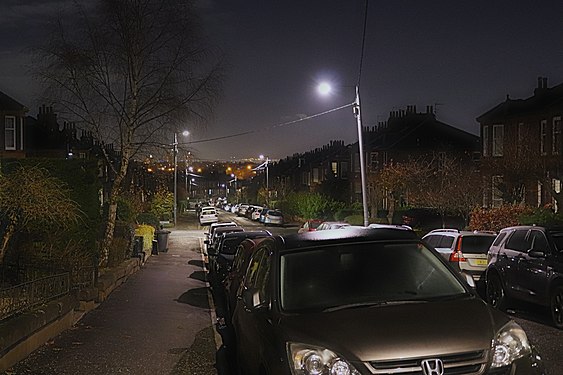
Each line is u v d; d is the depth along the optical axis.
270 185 115.62
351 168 74.12
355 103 28.30
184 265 29.47
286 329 6.08
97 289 15.79
